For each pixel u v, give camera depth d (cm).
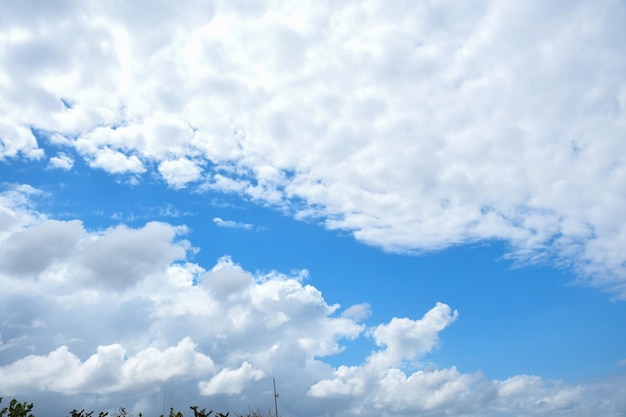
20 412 2972
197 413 3697
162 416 3716
